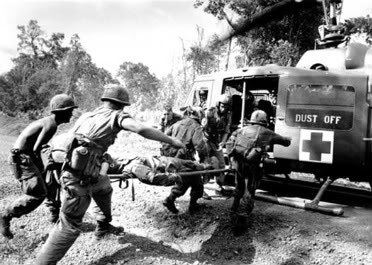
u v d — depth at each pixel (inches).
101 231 180.4
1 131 1170.0
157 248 182.2
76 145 145.4
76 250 174.1
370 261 165.3
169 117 286.2
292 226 192.9
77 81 1984.5
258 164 190.4
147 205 231.0
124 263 163.0
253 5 695.1
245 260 182.1
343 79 221.3
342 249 174.4
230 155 193.5
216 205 218.8
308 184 296.4
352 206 235.9
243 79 265.7
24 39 2443.4
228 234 195.6
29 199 173.0
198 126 209.9
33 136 171.5
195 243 196.9
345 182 364.2
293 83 234.8
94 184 154.6
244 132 192.1
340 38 272.1
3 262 166.6
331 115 221.6
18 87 1609.3
